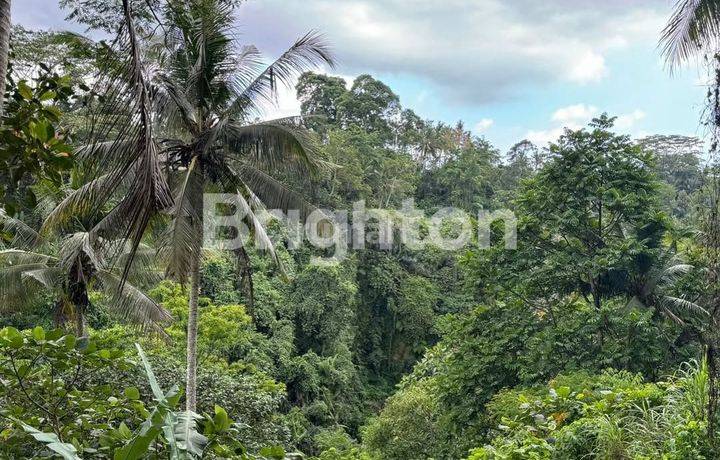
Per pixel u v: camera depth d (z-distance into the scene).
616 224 16.86
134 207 3.29
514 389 14.19
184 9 6.02
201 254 12.25
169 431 2.58
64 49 11.27
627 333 14.16
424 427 17.38
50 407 3.62
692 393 6.49
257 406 13.59
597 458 6.26
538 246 17.19
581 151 16.81
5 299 12.45
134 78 3.37
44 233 10.80
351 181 38.66
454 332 16.72
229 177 12.29
